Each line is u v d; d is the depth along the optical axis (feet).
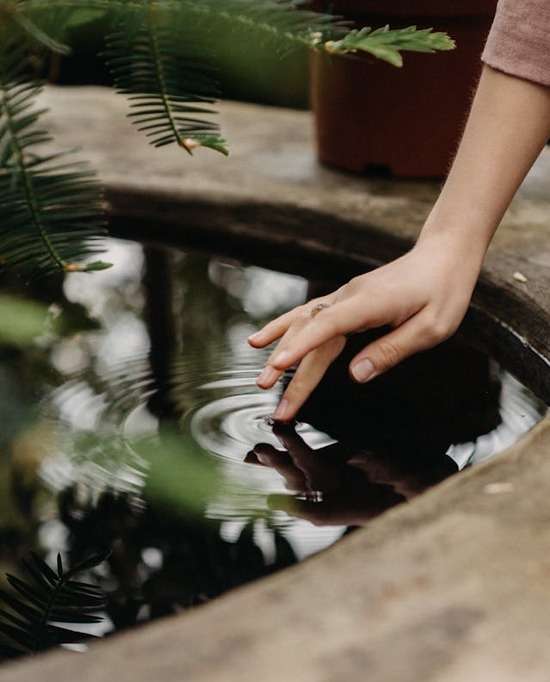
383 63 5.24
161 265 4.98
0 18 2.48
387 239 4.85
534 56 3.43
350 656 2.44
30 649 2.75
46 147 5.81
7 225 2.68
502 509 2.85
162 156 5.72
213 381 3.87
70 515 3.18
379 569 2.66
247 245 5.20
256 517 3.19
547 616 2.54
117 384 3.80
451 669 2.42
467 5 5.06
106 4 2.54
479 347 4.24
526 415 3.74
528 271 4.36
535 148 3.56
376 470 3.40
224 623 2.52
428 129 5.31
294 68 7.51
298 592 2.60
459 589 2.60
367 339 4.17
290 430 3.60
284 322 3.54
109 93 7.20
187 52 2.64
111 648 2.46
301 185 5.34
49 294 4.50
